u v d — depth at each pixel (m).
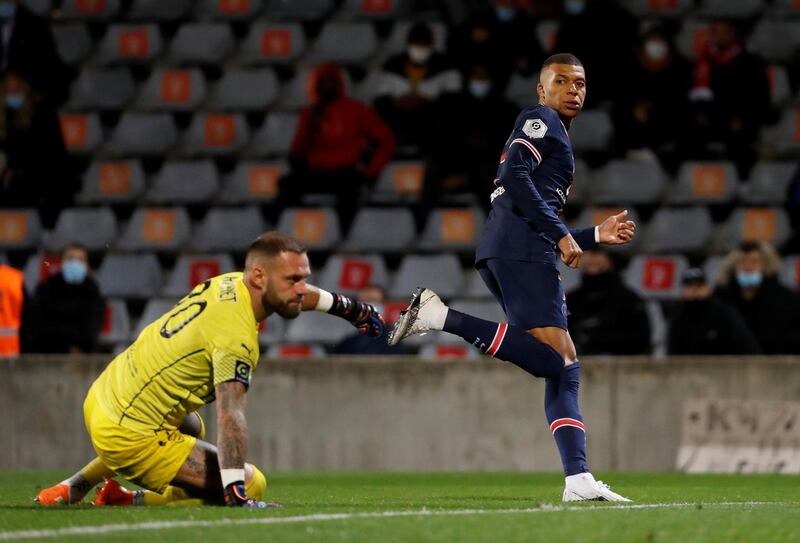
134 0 66.38
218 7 65.94
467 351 48.50
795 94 60.34
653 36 54.88
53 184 55.50
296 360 39.88
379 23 64.00
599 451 39.19
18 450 39.97
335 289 51.56
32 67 56.44
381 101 54.97
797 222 52.16
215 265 52.88
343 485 31.89
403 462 39.50
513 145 22.42
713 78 55.19
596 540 15.92
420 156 56.44
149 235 55.59
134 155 59.88
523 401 39.28
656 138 55.38
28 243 55.66
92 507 20.25
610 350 42.22
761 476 36.53
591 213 53.91
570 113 23.12
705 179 55.25
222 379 19.34
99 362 39.91
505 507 21.00
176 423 20.00
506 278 22.56
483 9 55.09
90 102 62.59
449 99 53.31
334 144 53.78
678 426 38.97
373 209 54.56
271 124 59.94
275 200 54.75
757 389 38.78
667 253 52.78
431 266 51.97
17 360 40.03
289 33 63.56
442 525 17.30
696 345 41.41
